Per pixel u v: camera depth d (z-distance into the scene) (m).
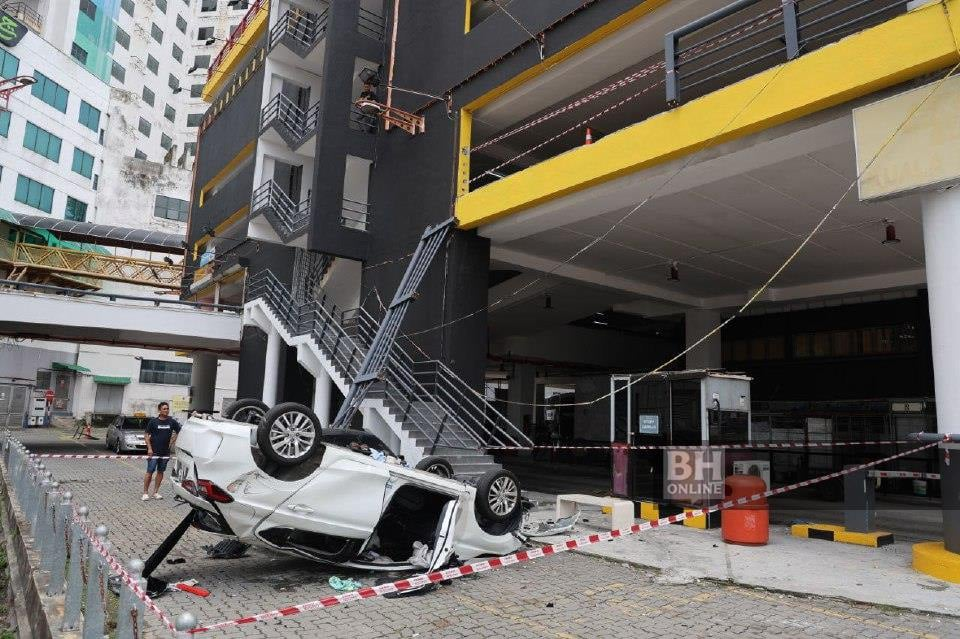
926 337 16.45
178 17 62.56
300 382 21.84
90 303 21.09
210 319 22.91
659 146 9.88
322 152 15.79
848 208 11.69
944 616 5.50
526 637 5.00
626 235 14.00
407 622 5.31
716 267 16.28
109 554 4.05
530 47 12.74
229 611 5.46
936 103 6.93
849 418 17.91
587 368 27.22
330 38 16.30
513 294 19.23
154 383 52.16
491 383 36.78
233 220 26.27
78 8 46.78
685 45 11.80
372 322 15.79
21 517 8.31
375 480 6.45
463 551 7.09
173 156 59.41
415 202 15.08
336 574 6.66
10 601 6.00
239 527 5.83
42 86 42.59
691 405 10.45
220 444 5.74
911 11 7.26
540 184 11.94
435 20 15.45
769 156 9.27
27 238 35.84
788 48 8.34
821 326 18.86
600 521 10.41
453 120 14.41
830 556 7.81
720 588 6.46
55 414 46.31
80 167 46.41
